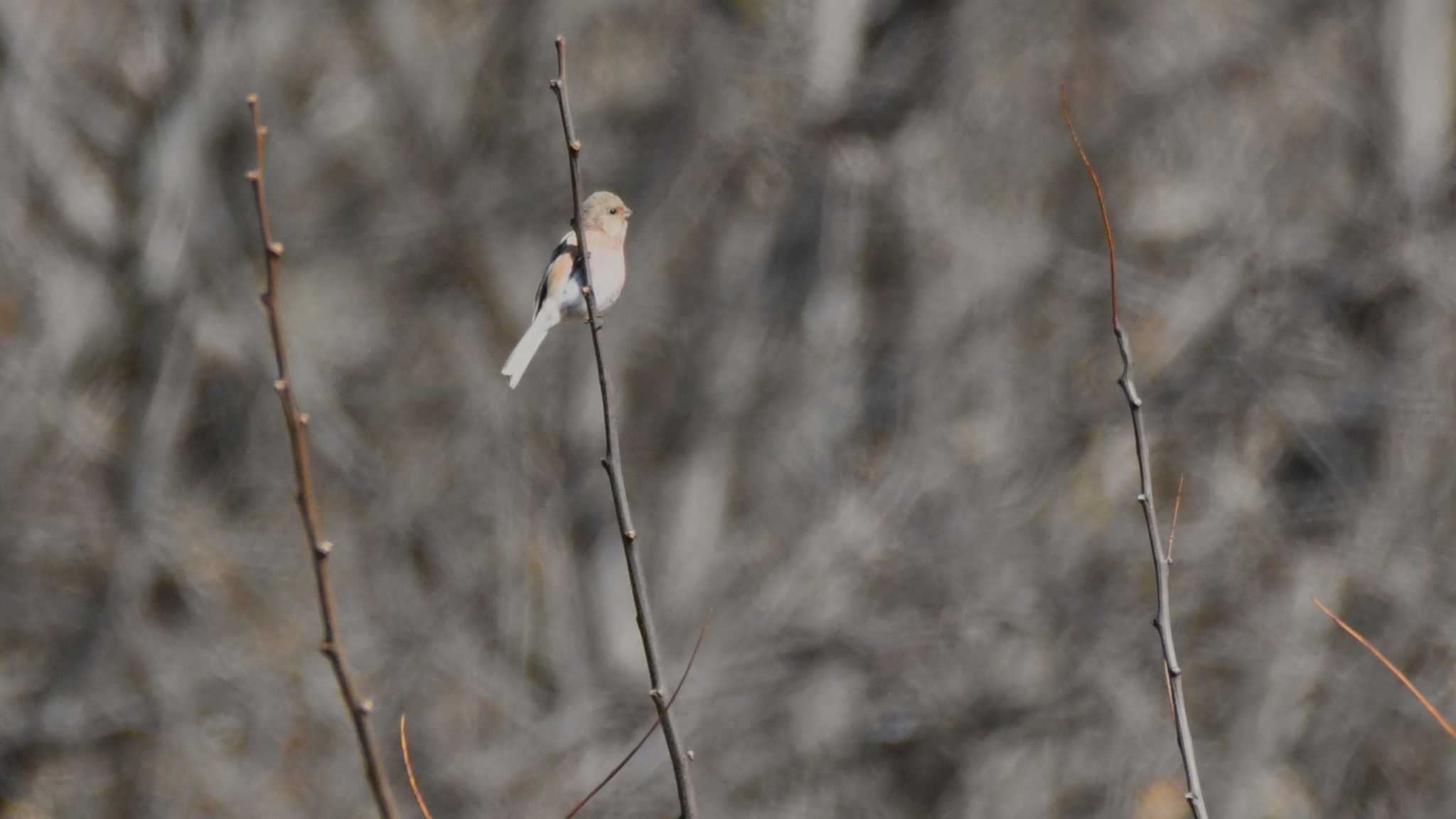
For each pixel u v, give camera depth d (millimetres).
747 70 17188
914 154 17203
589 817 15242
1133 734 15320
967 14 17141
